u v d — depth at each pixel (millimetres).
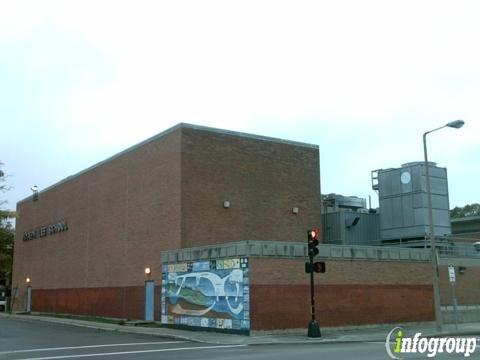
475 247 39688
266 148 37156
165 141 35312
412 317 31438
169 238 33719
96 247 42906
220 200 34531
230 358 17094
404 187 40219
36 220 55875
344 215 41406
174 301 31031
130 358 17734
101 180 43188
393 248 31469
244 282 26078
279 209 36906
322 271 25062
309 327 25109
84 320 39750
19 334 28891
